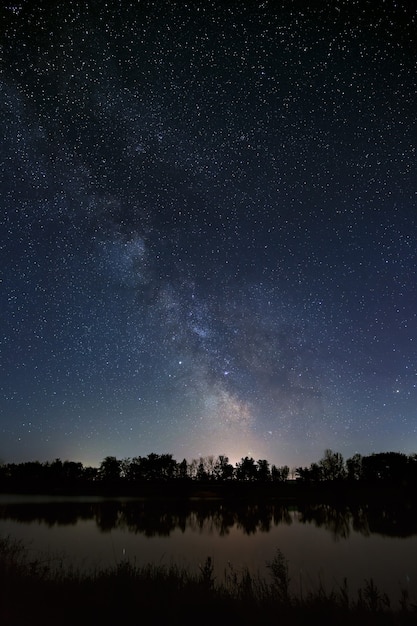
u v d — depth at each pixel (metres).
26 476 83.56
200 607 6.69
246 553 18.75
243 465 87.31
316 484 75.50
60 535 23.97
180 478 88.38
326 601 7.29
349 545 21.66
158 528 29.20
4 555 10.19
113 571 8.98
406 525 32.09
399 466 74.62
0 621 5.52
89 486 78.94
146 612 6.24
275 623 6.16
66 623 5.65
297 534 26.64
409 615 6.95
